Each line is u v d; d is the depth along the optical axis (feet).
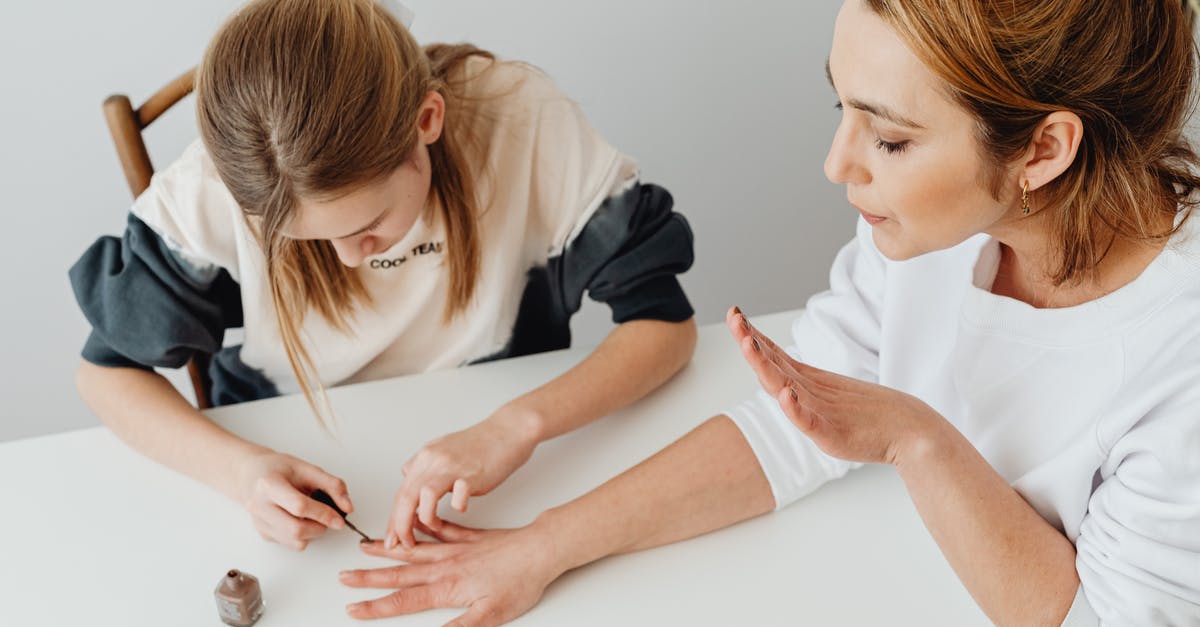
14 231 5.57
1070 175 2.42
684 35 5.69
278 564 3.03
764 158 6.22
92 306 3.57
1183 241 2.46
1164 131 2.39
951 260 2.96
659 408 3.58
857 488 3.25
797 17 5.79
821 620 2.83
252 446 3.30
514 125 3.70
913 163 2.32
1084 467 2.70
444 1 5.27
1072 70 2.20
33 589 2.97
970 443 2.85
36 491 3.28
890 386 3.26
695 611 2.87
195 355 4.28
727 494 3.10
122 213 5.69
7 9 4.96
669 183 6.17
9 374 6.00
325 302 3.69
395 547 3.05
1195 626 2.51
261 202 3.01
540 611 2.90
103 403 3.53
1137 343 2.58
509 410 3.36
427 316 3.92
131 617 2.89
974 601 2.89
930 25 2.12
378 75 2.94
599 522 3.01
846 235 6.64
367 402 3.60
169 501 3.25
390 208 3.12
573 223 3.81
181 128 5.41
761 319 4.01
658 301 3.76
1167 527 2.48
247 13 2.96
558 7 5.44
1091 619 2.69
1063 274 2.58
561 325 4.18
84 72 5.22
